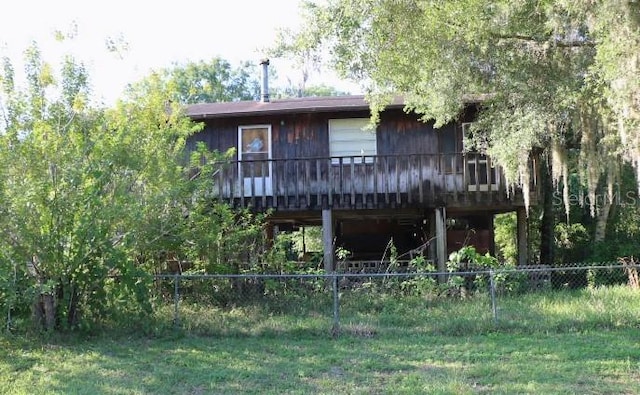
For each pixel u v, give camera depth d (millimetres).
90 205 9594
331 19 13359
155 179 11148
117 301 10102
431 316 10867
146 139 11266
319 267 15711
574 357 8320
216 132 17516
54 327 9703
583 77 11914
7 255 9391
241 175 16078
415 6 12250
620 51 9430
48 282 9133
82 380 7492
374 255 20984
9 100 10031
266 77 19922
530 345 9039
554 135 13539
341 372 7852
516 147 13070
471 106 16500
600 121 12266
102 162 9945
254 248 13195
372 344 9352
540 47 12359
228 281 12008
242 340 9742
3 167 9344
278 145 17375
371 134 17203
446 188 15688
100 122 10594
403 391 6855
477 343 9242
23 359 8477
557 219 21266
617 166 12516
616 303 11461
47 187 9305
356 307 11680
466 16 11398
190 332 10133
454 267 13703
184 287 12023
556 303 11648
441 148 17031
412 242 20906
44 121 9969
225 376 7645
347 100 18375
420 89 14297
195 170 15594
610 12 9531
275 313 11453
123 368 8055
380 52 13078
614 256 18203
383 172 15922
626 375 7414
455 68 12977
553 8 10969
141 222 10727
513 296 12656
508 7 11625
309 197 15969
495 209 17500
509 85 13188
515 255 22219
